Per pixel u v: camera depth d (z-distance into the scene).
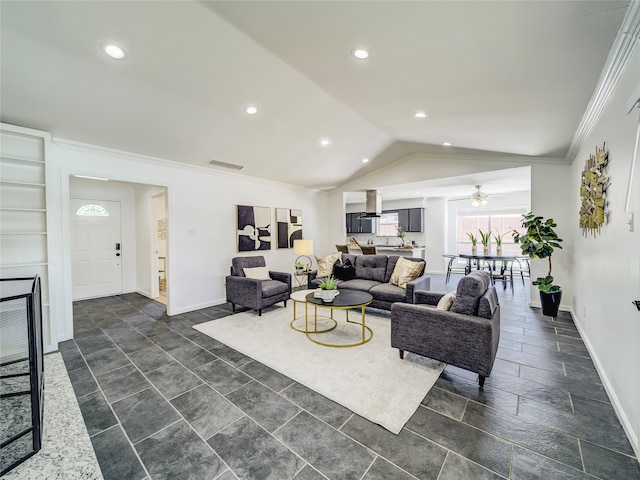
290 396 2.10
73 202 5.16
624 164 1.82
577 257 3.53
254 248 5.36
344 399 2.04
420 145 4.49
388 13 1.54
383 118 3.39
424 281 3.99
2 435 1.73
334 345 2.97
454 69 2.01
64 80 2.32
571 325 3.53
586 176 2.79
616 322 1.96
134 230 5.91
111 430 1.75
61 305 3.18
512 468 1.43
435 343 2.35
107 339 3.24
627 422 1.66
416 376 2.34
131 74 2.35
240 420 1.84
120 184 5.71
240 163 4.53
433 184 5.65
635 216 1.64
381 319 3.87
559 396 2.04
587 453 1.52
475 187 6.17
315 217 6.86
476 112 2.73
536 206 4.21
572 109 2.44
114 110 2.79
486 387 2.17
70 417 1.88
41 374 2.04
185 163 4.27
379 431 1.71
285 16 1.73
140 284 5.73
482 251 7.78
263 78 2.57
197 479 1.40
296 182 6.03
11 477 1.42
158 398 2.09
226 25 1.89
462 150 4.47
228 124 3.34
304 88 2.77
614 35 1.50
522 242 4.08
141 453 1.57
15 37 1.89
